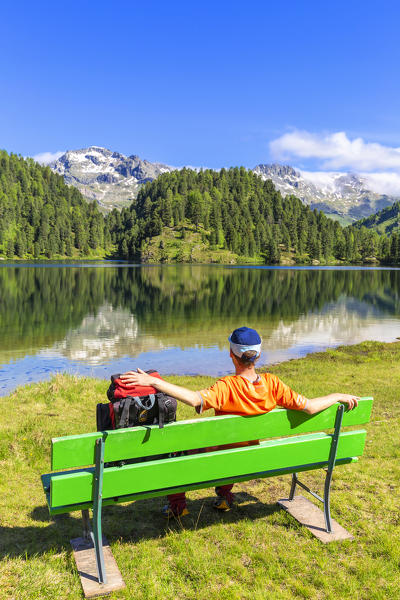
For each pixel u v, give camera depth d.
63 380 10.98
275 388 3.57
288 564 3.48
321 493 4.84
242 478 3.63
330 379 14.21
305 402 3.61
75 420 8.23
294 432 3.76
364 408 3.96
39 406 9.13
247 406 3.45
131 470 3.15
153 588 3.17
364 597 3.11
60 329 29.50
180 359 20.61
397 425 8.20
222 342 25.19
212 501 4.68
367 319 37.91
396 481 5.25
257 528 4.03
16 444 6.58
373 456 6.27
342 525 4.12
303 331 30.42
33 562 3.45
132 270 146.00
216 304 48.50
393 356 20.53
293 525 4.11
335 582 3.25
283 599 3.07
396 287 84.19
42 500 4.79
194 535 3.91
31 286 69.75
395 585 3.23
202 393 3.39
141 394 3.23
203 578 3.29
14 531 4.03
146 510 4.47
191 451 3.79
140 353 21.92
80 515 4.41
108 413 3.28
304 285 87.00
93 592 3.08
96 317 36.00
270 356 21.64
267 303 50.97
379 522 4.18
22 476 5.52
